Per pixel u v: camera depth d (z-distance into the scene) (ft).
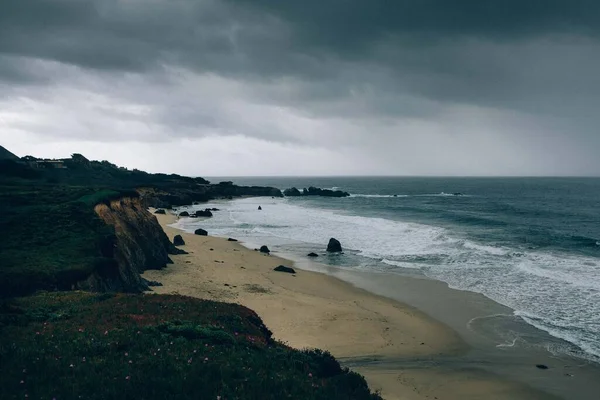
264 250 152.46
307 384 35.65
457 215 270.87
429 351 68.80
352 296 100.32
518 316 84.58
